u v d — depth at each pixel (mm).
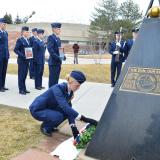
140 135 4152
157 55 4449
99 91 9312
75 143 4582
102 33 47438
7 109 6625
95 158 4305
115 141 4246
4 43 8477
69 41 58438
